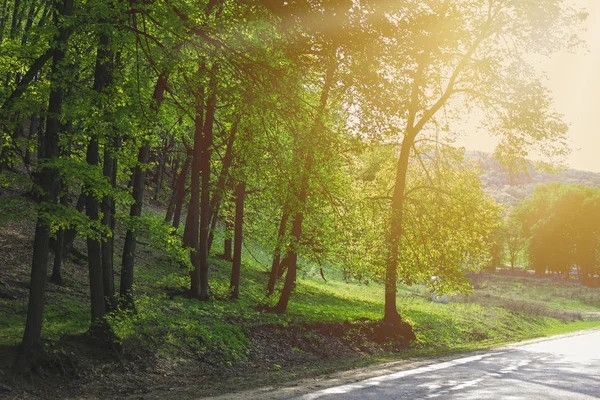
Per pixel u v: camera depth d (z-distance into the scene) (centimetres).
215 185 2577
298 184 1714
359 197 2630
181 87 1638
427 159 2747
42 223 1257
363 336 2314
